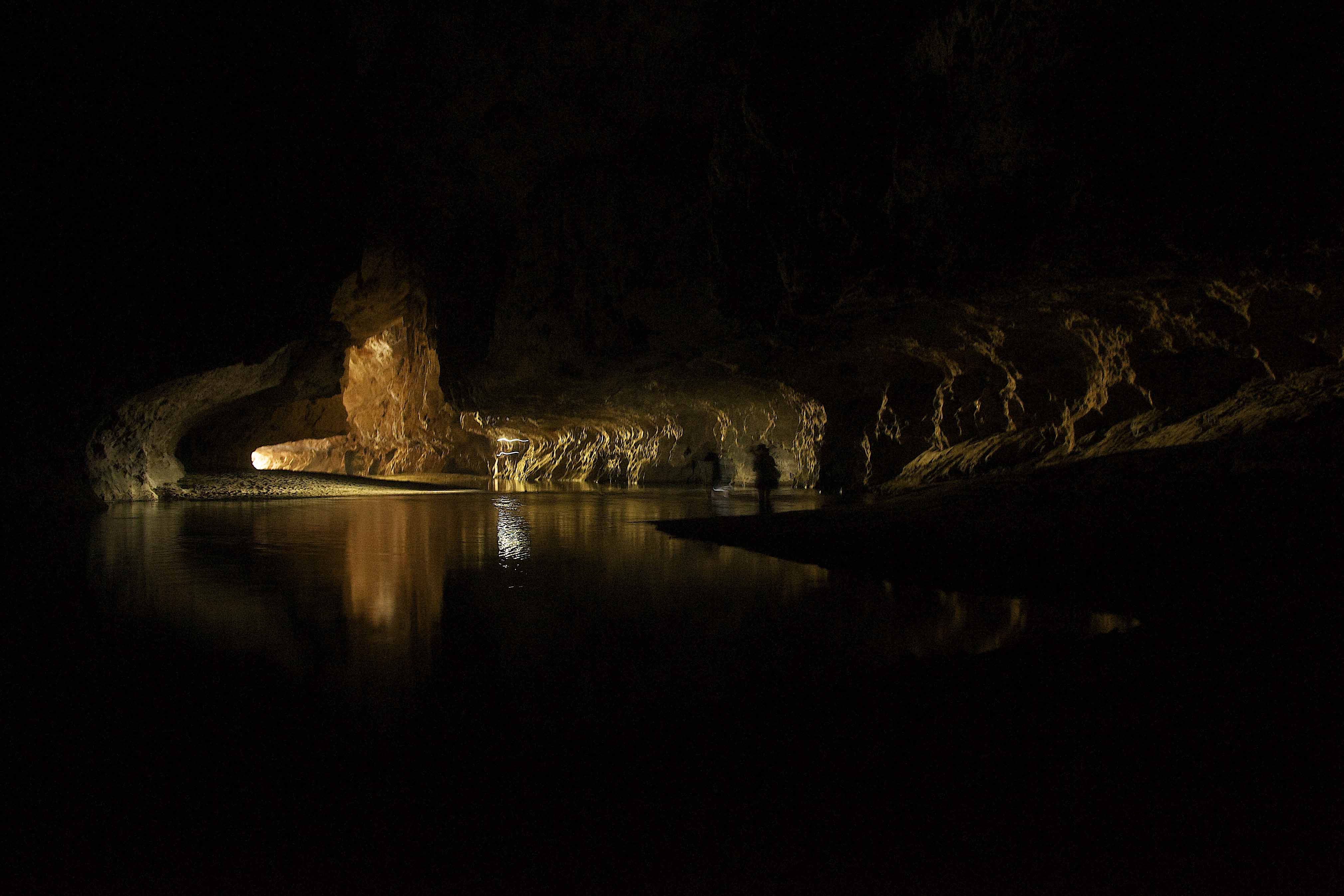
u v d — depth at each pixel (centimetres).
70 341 862
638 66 1230
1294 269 628
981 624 328
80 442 1027
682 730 206
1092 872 138
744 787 174
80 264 815
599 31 1191
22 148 699
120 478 1179
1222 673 227
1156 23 525
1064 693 223
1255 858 140
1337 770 169
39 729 208
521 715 219
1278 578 330
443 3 1217
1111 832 151
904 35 751
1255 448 538
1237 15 493
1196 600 332
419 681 250
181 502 1267
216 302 1050
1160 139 575
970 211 745
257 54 1004
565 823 158
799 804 166
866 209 863
